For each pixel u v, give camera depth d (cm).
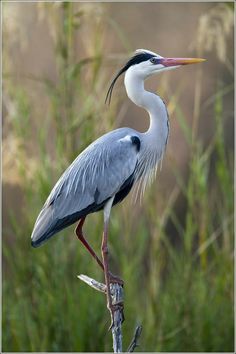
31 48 1562
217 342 1124
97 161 880
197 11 1980
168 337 1102
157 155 919
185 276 1128
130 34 1998
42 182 1080
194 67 1925
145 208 1174
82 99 1113
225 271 1137
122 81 1179
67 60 1112
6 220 1489
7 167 1123
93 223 1116
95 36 1123
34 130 1250
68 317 1088
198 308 1127
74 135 1109
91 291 1110
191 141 1146
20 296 1116
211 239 1127
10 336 1129
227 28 1089
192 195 1138
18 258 1115
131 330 1123
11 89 1145
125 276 1109
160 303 1138
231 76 1873
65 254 1109
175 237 1762
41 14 1103
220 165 1141
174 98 1175
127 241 1132
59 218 869
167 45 2009
